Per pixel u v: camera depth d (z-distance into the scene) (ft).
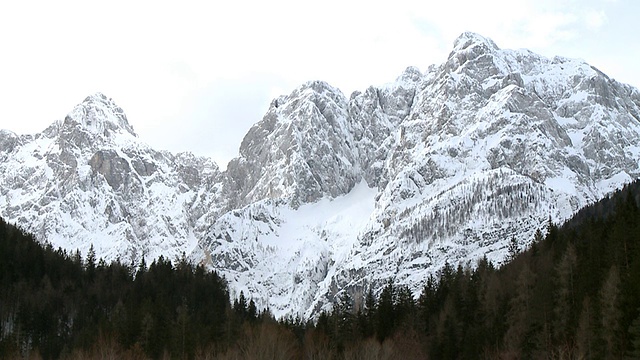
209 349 572.92
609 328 450.30
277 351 549.95
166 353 565.53
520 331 536.83
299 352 590.55
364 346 583.99
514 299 563.48
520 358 522.47
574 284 531.91
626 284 460.96
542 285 549.13
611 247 536.83
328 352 583.17
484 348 559.79
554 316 526.57
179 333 597.52
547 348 497.05
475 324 600.39
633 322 424.05
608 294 458.50
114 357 558.97
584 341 465.88
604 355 448.24
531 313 538.47
